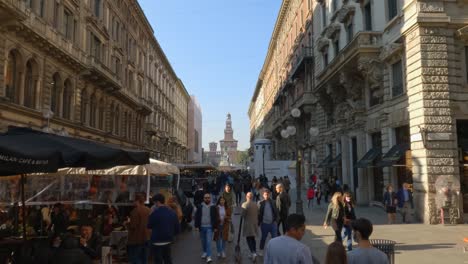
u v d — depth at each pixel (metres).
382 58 21.81
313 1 38.81
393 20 20.25
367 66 22.38
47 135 8.46
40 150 6.65
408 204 17.95
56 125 29.05
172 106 88.44
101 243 9.84
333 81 28.58
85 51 34.81
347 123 28.27
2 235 10.03
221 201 11.81
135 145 53.62
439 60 17.56
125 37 49.28
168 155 82.31
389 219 17.33
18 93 24.44
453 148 17.34
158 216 8.85
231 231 14.02
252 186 31.53
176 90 95.75
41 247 8.02
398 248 11.75
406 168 19.84
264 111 93.69
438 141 17.28
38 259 7.55
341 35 29.59
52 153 6.68
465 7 17.86
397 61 20.66
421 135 17.42
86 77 35.00
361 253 4.31
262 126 97.94
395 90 21.00
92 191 13.76
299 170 18.33
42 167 6.49
